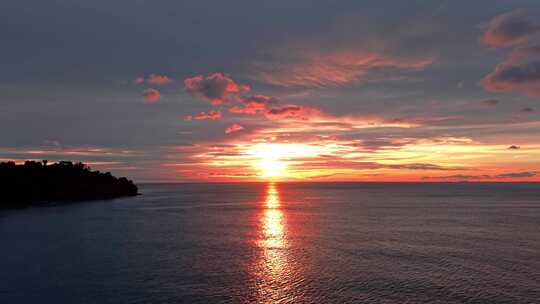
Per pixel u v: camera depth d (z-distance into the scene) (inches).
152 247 2763.3
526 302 1628.9
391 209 5969.5
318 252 2581.2
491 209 5851.4
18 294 1737.2
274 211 5689.0
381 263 2266.2
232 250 2657.5
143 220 4434.1
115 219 4507.9
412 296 1701.5
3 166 7313.0
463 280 1921.8
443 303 1619.1
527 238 3102.9
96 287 1834.4
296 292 1765.5
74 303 1630.2
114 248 2726.4
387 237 3181.6
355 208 6215.6
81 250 2655.0
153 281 1929.1
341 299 1669.5
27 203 6781.5
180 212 5472.4
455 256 2439.7
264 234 3373.5
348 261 2319.1
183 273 2070.6
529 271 2079.2
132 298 1688.0
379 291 1770.4
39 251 2623.0
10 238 3147.1
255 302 1643.7
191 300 1667.1
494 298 1674.5
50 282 1911.9
